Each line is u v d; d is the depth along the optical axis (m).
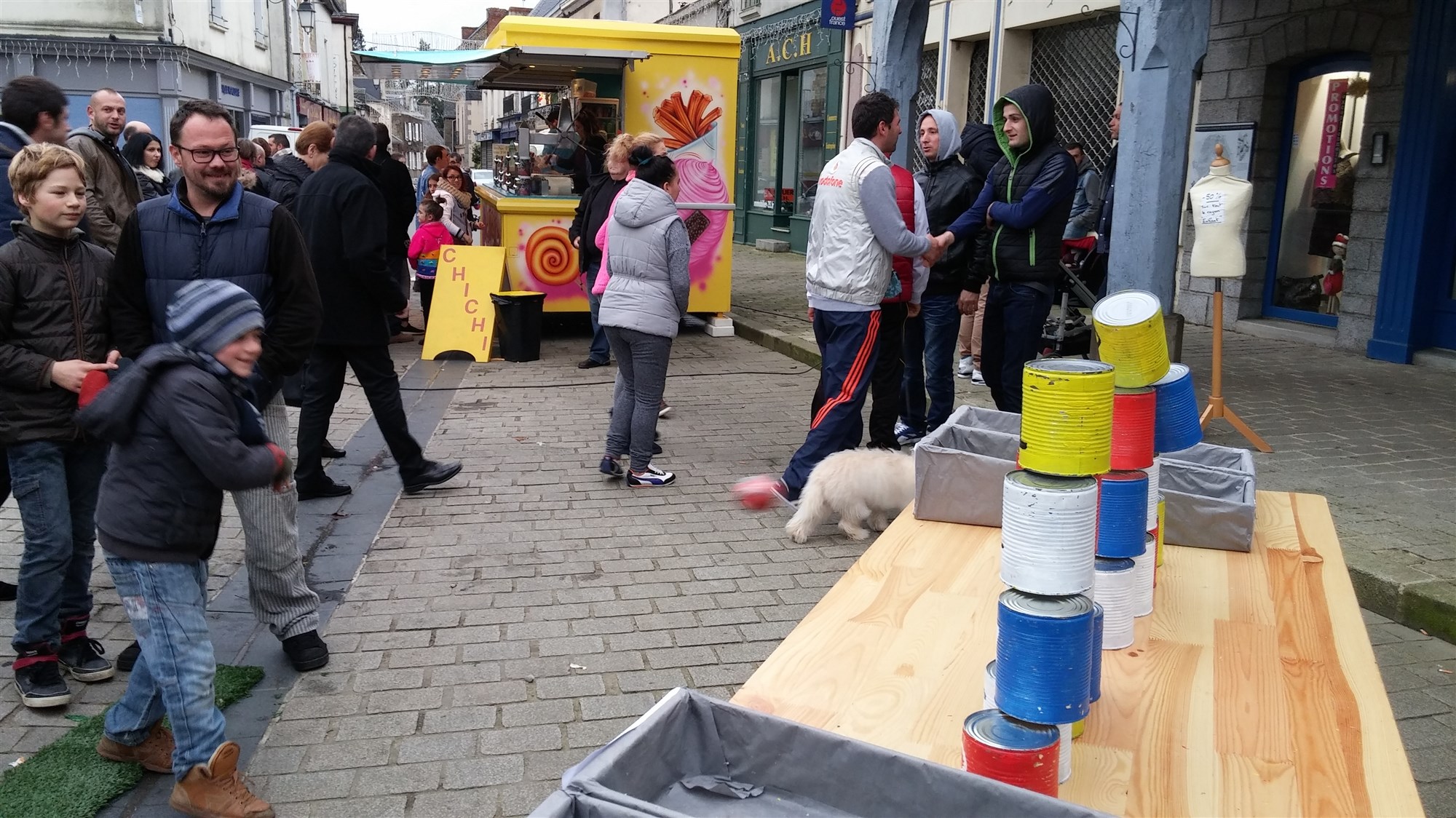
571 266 10.71
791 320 11.71
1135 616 2.11
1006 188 5.65
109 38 22.22
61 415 3.42
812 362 9.72
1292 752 1.66
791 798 1.52
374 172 10.41
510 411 7.98
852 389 5.52
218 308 2.71
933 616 2.18
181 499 2.79
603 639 4.10
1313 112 9.92
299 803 3.00
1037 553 1.54
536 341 10.02
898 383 6.08
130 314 3.54
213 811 2.88
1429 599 4.17
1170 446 2.10
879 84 8.99
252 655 3.93
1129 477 1.98
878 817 1.47
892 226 5.13
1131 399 1.95
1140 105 6.11
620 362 6.06
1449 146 8.48
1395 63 8.80
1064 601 1.55
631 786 1.47
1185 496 2.57
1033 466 1.57
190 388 2.69
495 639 4.09
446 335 10.09
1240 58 10.28
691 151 10.70
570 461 6.64
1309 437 6.50
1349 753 1.66
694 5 24.47
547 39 10.12
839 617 2.17
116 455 2.81
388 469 6.45
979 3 13.64
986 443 3.13
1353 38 9.12
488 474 6.34
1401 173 8.73
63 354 3.44
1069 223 8.16
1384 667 3.93
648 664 3.89
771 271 16.84
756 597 4.52
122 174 5.12
